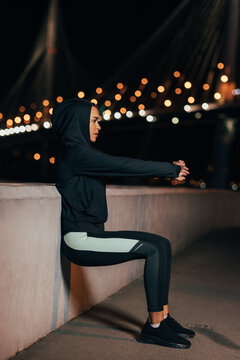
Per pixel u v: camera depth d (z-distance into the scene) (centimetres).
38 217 281
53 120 290
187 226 718
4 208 248
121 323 330
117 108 4512
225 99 3356
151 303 286
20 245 263
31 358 262
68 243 280
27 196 271
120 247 274
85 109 281
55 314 310
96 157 272
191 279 495
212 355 278
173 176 281
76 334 304
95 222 281
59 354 270
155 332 289
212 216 887
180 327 303
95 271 374
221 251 686
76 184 278
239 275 526
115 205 416
